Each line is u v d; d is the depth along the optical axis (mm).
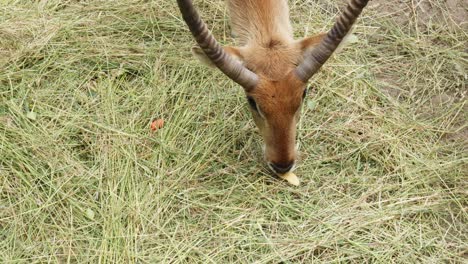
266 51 6855
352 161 7727
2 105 8250
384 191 7461
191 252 6949
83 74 8656
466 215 7242
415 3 9445
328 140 7918
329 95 8352
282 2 7559
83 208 7301
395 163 7691
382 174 7629
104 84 8523
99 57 8773
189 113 8164
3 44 8852
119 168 7621
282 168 7164
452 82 8609
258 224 7137
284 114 6750
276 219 7211
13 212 7242
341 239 6992
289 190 7422
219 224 7164
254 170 7602
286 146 6984
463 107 8320
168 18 9273
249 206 7336
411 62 8820
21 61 8695
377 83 8578
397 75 8703
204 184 7531
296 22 9234
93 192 7453
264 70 6734
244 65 6820
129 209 7246
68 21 9125
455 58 8836
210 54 6492
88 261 6895
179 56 8812
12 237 7055
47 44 8859
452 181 7527
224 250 6945
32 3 9359
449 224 7180
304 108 8172
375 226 7117
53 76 8602
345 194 7430
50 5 9336
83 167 7664
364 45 8961
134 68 8719
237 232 7117
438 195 7398
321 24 9188
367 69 8680
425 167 7629
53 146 7836
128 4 9383
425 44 8984
